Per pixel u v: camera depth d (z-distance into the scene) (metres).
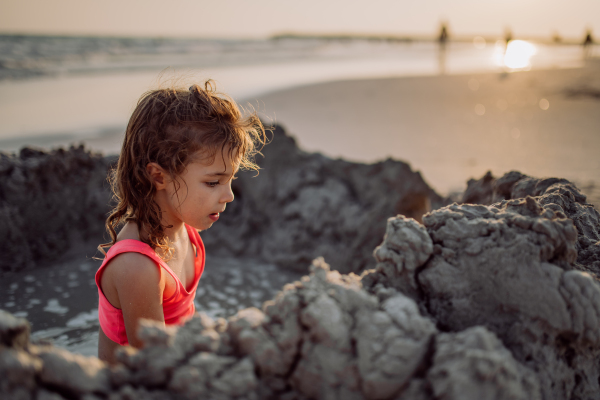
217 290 2.39
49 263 2.46
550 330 0.82
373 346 0.70
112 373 0.67
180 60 16.84
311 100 9.34
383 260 0.92
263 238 2.99
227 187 1.17
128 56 17.05
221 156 1.12
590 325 0.79
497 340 0.76
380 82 11.80
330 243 2.79
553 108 7.22
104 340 1.20
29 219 2.45
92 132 6.17
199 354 0.69
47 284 2.20
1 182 2.38
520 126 6.15
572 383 0.86
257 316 0.78
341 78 13.16
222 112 1.14
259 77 13.44
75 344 1.63
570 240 0.88
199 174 1.11
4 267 2.29
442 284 0.89
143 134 1.12
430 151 5.18
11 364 0.60
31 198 2.46
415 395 0.67
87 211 2.68
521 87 9.53
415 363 0.70
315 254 2.78
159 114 1.11
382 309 0.78
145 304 1.11
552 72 11.95
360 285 0.88
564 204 1.28
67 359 0.65
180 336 0.71
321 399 0.71
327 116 7.73
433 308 0.89
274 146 3.10
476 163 4.57
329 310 0.73
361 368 0.70
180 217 1.16
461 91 9.67
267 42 29.45
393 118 7.39
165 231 1.23
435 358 0.69
